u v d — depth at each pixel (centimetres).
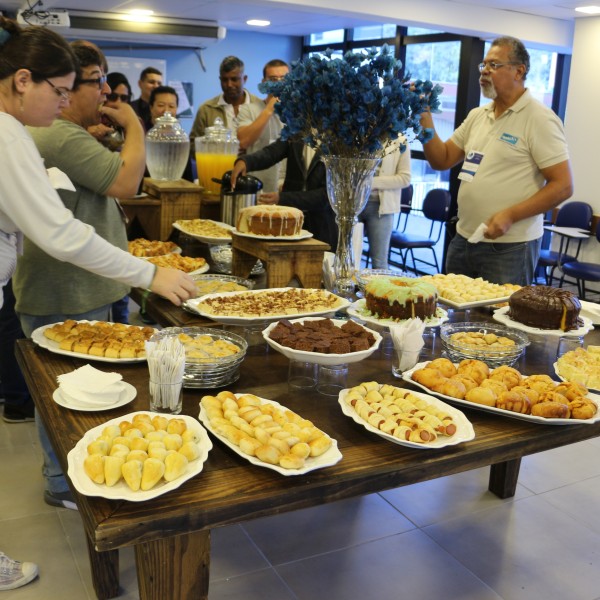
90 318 210
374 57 187
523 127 284
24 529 220
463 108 634
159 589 112
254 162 318
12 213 143
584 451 294
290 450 117
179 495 109
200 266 246
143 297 218
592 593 199
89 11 688
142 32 727
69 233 146
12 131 139
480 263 304
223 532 223
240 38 906
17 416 296
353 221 212
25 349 173
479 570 207
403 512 240
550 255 577
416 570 206
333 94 185
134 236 313
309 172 305
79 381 142
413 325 163
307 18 734
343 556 212
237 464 120
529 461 283
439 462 126
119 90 337
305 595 192
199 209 301
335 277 218
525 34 606
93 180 192
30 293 201
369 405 138
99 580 184
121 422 124
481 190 298
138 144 201
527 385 152
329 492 116
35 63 142
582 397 147
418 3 555
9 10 680
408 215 736
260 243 224
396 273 246
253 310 187
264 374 165
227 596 190
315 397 152
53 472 224
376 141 191
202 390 152
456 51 653
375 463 122
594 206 595
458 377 150
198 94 905
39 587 193
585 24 588
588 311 214
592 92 587
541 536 228
